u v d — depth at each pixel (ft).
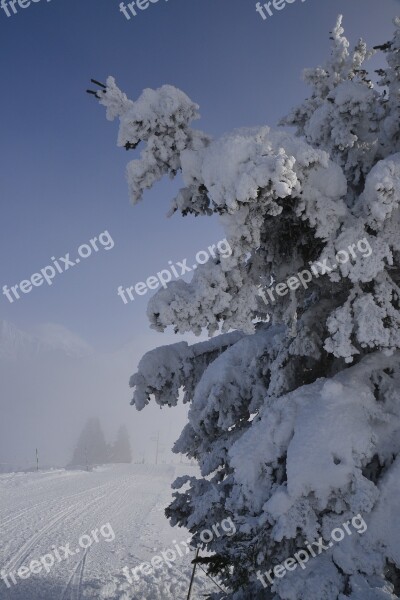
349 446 13.20
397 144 17.90
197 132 13.79
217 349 24.58
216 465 20.44
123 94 13.91
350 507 12.36
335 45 20.67
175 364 24.02
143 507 87.81
